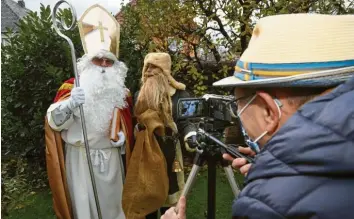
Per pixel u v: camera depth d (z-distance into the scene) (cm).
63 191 313
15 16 1650
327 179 74
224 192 461
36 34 462
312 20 90
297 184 75
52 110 302
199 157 207
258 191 79
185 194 209
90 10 329
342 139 75
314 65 87
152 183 307
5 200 365
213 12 547
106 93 317
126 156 323
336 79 87
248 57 96
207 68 580
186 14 550
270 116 94
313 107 81
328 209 72
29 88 466
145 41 541
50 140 312
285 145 78
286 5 500
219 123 199
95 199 302
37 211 429
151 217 340
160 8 550
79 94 293
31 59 459
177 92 320
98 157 317
